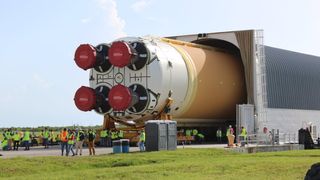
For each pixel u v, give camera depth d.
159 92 37.66
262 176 20.31
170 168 22.64
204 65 44.09
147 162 26.88
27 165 24.22
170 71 38.75
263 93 46.94
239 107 45.00
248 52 46.62
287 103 54.53
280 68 54.62
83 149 38.59
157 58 37.56
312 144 45.03
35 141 47.84
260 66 46.81
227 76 47.53
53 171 23.66
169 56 39.25
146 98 37.06
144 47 37.22
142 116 38.12
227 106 48.62
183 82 40.59
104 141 41.12
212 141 49.72
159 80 37.53
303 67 59.84
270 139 45.47
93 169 23.30
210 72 44.72
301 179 19.58
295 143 47.12
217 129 49.78
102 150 37.16
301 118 57.19
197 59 43.44
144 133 35.41
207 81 44.09
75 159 26.25
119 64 36.19
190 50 43.66
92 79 38.47
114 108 36.12
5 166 23.75
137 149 36.38
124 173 21.02
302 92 58.16
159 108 38.56
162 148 33.09
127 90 35.84
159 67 37.53
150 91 37.19
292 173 21.22
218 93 46.12
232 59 49.84
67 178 19.88
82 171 22.23
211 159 27.64
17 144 40.84
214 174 20.84
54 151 37.38
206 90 44.03
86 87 37.25
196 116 44.84
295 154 31.88
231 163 24.55
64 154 33.59
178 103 40.69
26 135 40.28
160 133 32.97
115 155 28.67
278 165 23.70
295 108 56.06
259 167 23.03
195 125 46.41
